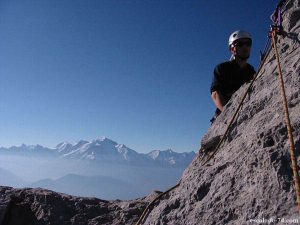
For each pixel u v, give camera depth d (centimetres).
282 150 174
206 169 213
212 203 183
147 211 229
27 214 330
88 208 333
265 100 240
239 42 321
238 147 214
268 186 165
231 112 272
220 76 325
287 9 287
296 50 252
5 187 387
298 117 189
